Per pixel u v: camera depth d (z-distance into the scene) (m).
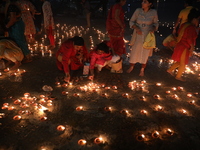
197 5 16.20
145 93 4.37
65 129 3.08
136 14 4.87
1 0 5.36
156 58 7.02
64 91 4.25
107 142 2.85
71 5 21.28
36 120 3.27
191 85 4.89
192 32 4.47
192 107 3.90
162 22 16.08
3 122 3.18
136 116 3.51
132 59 5.28
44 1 7.04
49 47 7.65
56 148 2.70
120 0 5.28
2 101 3.79
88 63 5.08
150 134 3.06
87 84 4.66
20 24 5.45
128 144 2.83
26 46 5.78
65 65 4.55
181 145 2.85
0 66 5.28
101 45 4.70
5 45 5.06
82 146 2.75
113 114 3.54
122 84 4.77
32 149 2.67
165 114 3.62
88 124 3.23
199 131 3.18
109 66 5.50
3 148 2.66
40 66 5.70
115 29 5.53
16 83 4.55
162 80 5.13
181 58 4.85
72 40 4.48
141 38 4.92
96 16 17.56
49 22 7.13
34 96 4.04
